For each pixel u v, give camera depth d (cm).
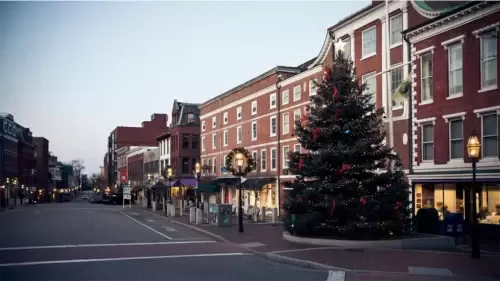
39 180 12031
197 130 6775
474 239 1703
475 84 2298
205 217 3606
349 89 2242
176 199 5447
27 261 1612
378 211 2127
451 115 2414
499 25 2175
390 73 2830
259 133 4631
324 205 2142
